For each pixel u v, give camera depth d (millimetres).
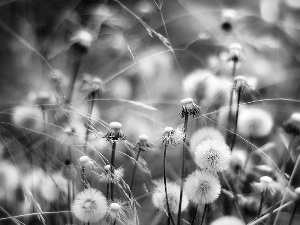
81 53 1358
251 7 1855
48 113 1250
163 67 1470
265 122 1246
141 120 1305
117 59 1468
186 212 1169
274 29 1756
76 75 1344
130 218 1102
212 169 1052
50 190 1155
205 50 1568
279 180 1183
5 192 1157
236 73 1408
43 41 1470
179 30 1655
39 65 1349
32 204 1138
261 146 1294
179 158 1243
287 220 1164
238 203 1164
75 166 1152
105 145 1201
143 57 1469
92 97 1267
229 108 1268
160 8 1518
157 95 1430
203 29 1662
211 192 1037
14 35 1415
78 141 1171
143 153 1247
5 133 1223
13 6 1480
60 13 1528
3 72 1341
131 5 1597
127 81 1421
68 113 1203
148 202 1204
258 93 1402
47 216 1145
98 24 1514
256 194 1169
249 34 1707
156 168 1246
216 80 1330
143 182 1228
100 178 1138
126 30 1536
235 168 1197
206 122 1274
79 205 1043
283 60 1597
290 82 1478
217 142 1065
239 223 1086
